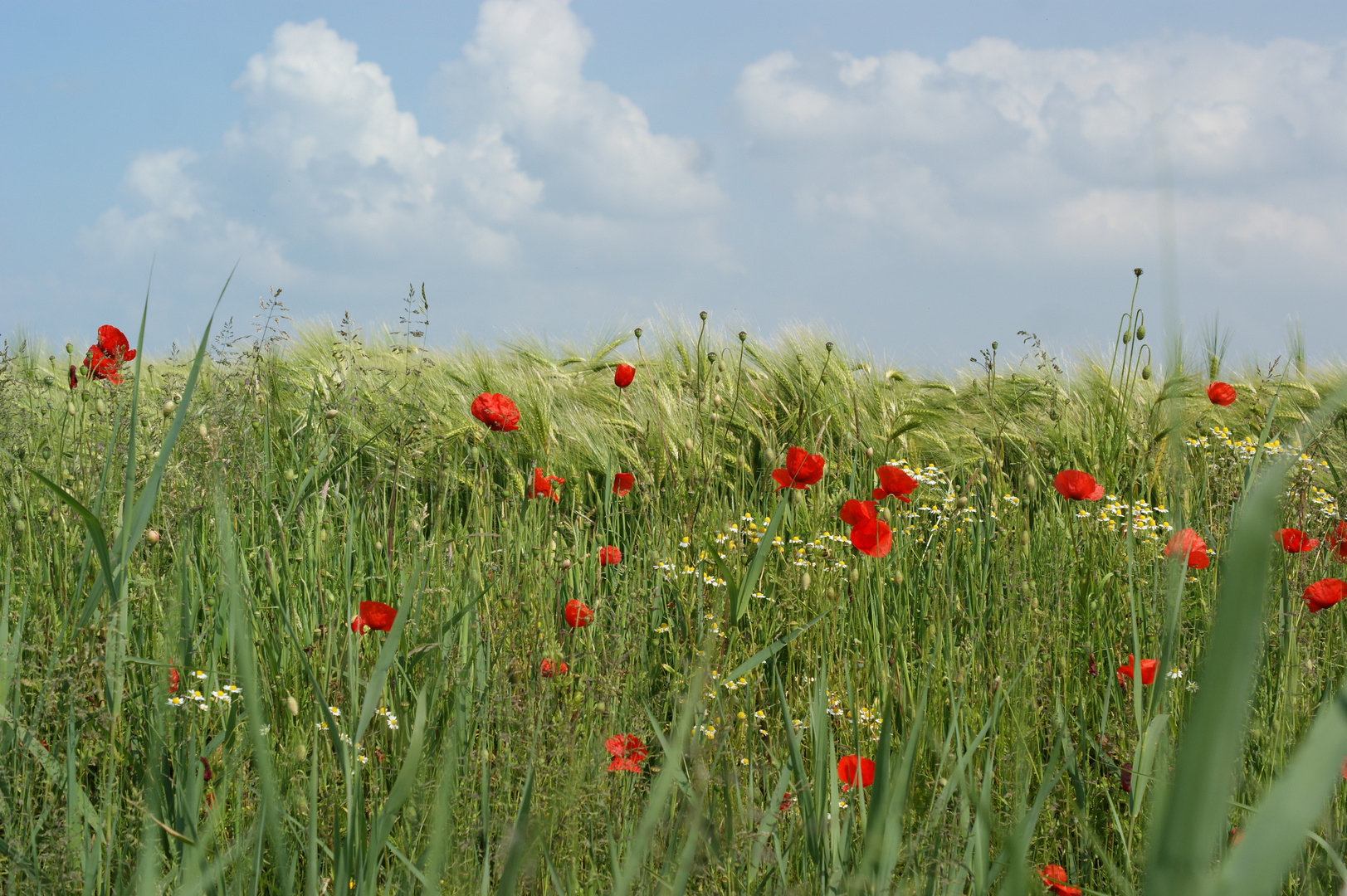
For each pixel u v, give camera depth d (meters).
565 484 4.73
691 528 3.32
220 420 3.23
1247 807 1.83
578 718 2.08
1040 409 5.39
